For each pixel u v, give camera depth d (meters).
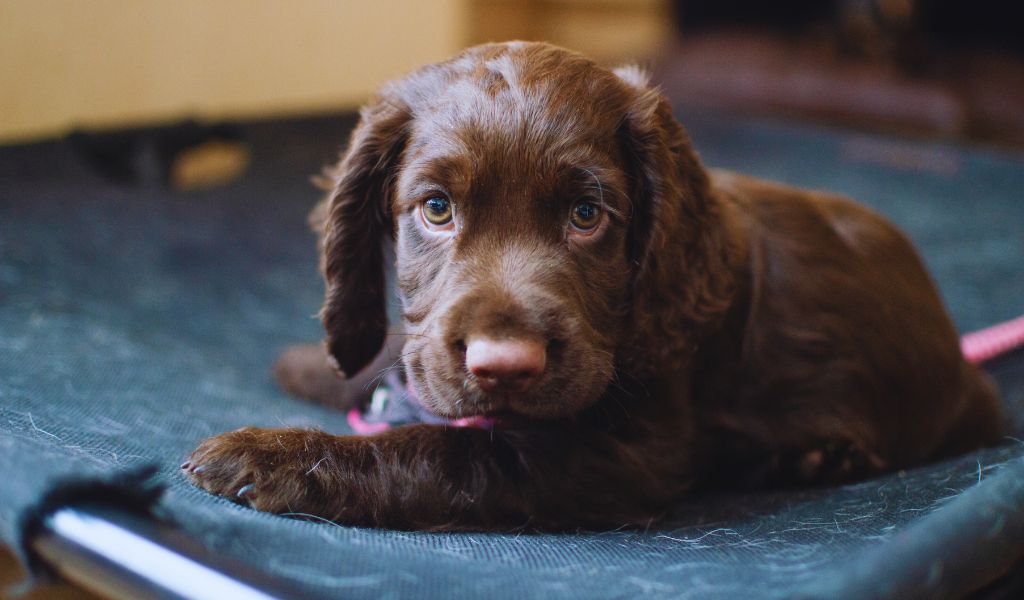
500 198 0.48
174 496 0.40
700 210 0.52
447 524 0.45
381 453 0.45
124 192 1.00
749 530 0.45
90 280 0.77
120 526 0.37
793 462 0.54
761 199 0.58
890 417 0.57
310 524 0.42
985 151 1.31
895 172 1.25
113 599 0.37
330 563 0.38
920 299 0.60
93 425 0.49
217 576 0.36
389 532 0.43
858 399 0.56
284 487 0.43
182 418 0.53
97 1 1.12
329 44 1.41
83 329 0.67
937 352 0.59
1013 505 0.41
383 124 0.52
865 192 1.17
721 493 0.55
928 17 1.71
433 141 0.49
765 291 0.55
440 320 0.46
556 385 0.45
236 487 0.43
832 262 0.57
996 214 1.09
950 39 1.71
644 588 0.38
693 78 1.66
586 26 2.04
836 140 1.35
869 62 1.55
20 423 0.46
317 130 1.28
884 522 0.44
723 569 0.40
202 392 0.59
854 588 0.35
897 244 0.61
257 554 0.38
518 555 0.41
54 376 0.57
